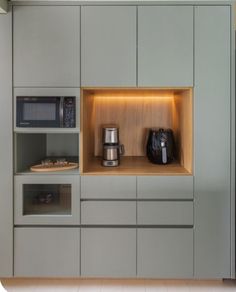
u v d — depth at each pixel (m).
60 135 2.72
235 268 2.08
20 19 2.01
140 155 2.76
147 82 2.02
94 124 2.72
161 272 2.08
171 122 2.73
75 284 2.17
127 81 2.02
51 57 2.02
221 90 2.02
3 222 2.08
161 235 2.06
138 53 2.02
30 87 2.03
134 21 2.01
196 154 2.04
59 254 2.08
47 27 2.02
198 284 2.18
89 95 2.39
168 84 2.02
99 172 2.09
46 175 2.06
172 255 2.07
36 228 2.08
